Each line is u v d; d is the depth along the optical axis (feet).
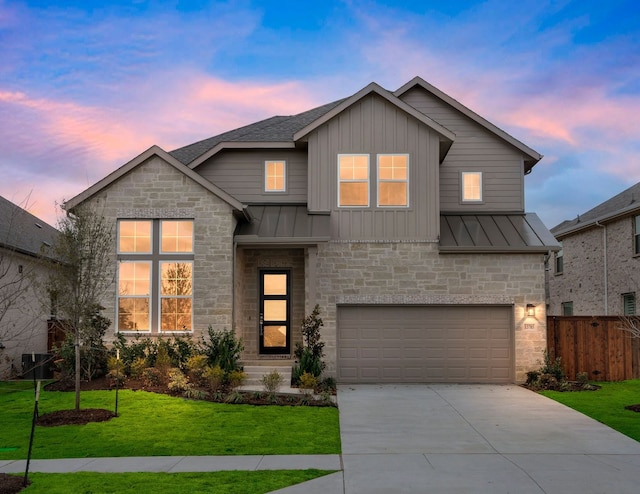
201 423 36.88
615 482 26.18
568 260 92.99
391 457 30.30
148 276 53.26
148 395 44.14
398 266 56.03
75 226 40.32
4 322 57.21
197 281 52.65
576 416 40.57
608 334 56.59
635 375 56.24
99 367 50.47
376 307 56.44
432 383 55.57
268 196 61.72
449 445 32.86
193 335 52.24
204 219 53.01
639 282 71.77
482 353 55.83
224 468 27.99
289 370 51.62
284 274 59.11
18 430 35.12
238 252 55.88
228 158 62.39
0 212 65.00
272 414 39.78
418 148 57.26
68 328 45.16
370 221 56.70
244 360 54.95
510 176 63.82
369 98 57.93
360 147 57.52
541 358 54.95
